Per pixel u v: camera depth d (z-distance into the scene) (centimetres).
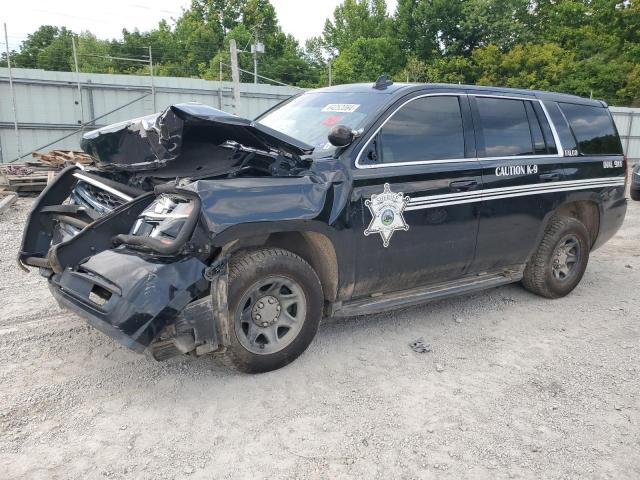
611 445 317
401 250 418
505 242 493
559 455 306
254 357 361
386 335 458
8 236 759
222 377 371
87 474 273
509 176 482
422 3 4656
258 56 5169
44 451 289
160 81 2164
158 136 341
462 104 468
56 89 1984
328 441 309
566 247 557
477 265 483
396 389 369
